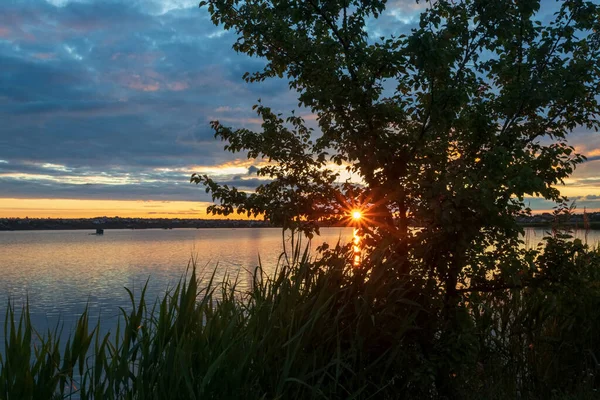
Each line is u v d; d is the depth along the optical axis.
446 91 5.59
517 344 6.14
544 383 5.77
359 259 4.88
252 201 6.39
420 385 4.57
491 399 5.29
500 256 5.59
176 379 3.31
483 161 5.71
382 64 5.76
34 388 3.21
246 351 3.65
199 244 137.75
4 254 105.25
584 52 6.63
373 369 4.56
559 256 5.71
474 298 5.78
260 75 7.12
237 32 6.85
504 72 6.33
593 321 5.99
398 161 5.92
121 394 3.41
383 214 5.80
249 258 55.66
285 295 4.25
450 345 4.80
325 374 4.12
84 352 3.45
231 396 3.40
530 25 6.16
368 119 5.84
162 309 3.76
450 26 5.65
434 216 4.91
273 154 6.46
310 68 6.27
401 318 4.63
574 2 6.03
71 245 157.62
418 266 5.25
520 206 5.79
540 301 6.00
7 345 3.19
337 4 6.07
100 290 37.84
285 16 6.71
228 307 4.18
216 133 6.95
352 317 4.57
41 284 44.38
